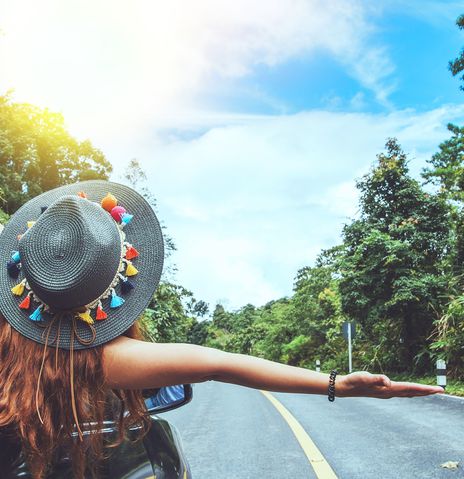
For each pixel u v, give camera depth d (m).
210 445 6.40
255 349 62.59
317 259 38.84
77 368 1.22
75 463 1.33
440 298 17.45
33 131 28.17
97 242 1.25
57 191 1.52
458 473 4.59
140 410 1.40
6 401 1.21
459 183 19.97
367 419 8.12
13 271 1.33
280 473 4.87
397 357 18.95
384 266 18.16
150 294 1.33
